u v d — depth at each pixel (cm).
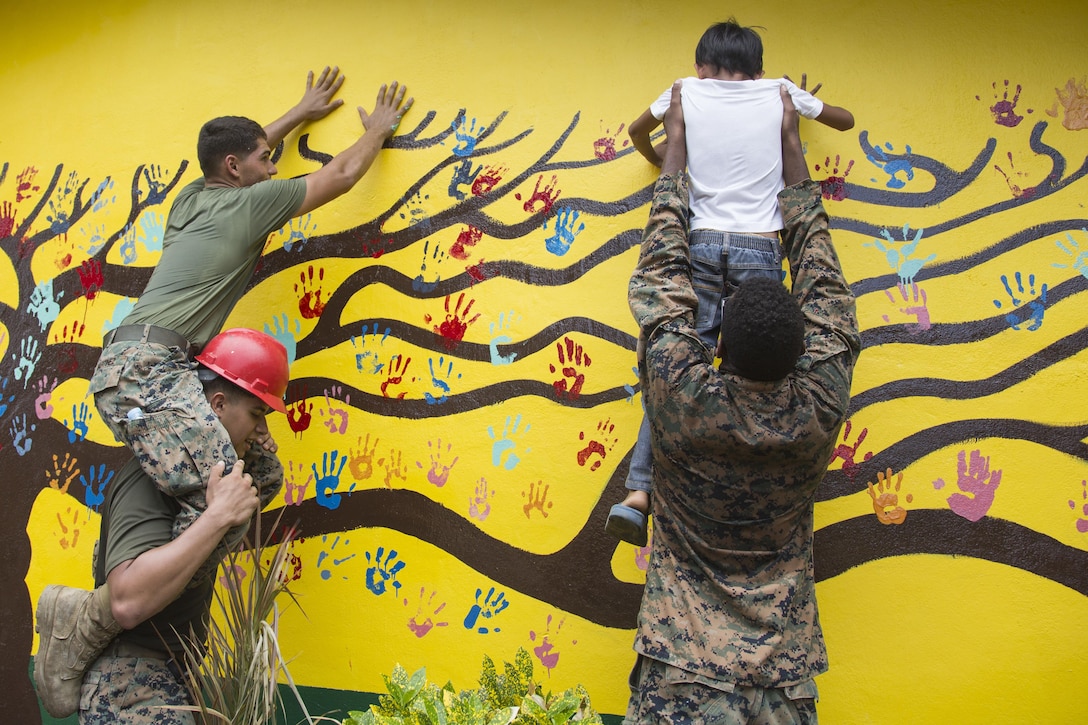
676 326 241
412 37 354
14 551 362
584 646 299
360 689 313
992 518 288
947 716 280
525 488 313
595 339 317
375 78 354
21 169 397
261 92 367
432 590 314
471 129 341
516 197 333
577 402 315
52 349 374
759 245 268
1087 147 304
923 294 303
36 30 407
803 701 232
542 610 304
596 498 307
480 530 314
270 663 271
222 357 277
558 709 254
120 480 272
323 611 322
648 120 296
